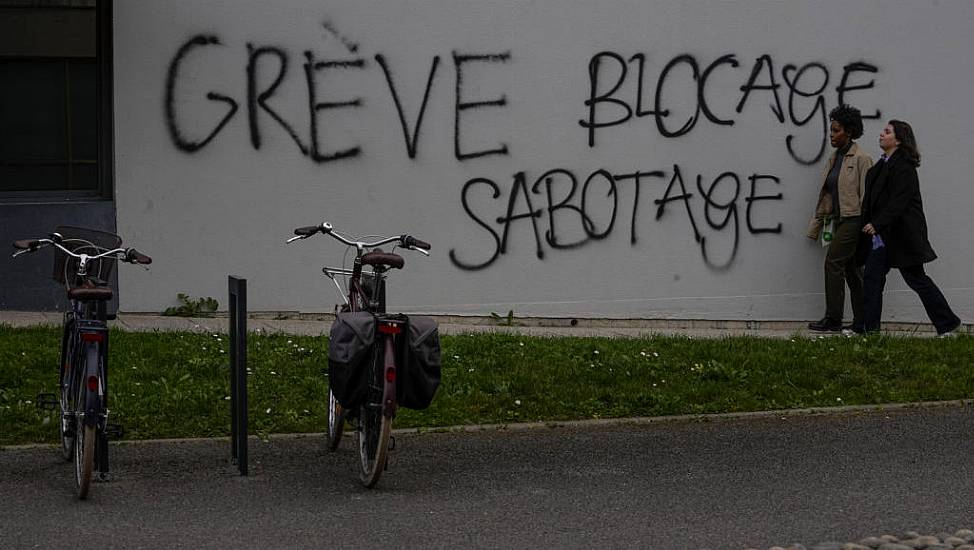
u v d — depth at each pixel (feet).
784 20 43.78
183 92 40.11
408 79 41.39
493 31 41.83
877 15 44.37
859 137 43.47
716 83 43.50
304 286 41.16
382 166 41.45
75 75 40.47
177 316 40.32
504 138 42.19
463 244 42.19
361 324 23.07
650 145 43.21
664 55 43.04
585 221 42.93
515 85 42.14
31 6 40.11
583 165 42.75
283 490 23.79
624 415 30.55
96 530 20.94
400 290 41.96
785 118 44.06
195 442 27.35
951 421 30.48
